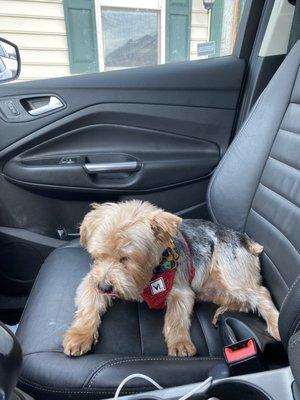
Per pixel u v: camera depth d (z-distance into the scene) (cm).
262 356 41
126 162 78
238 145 66
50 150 76
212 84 77
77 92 74
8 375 27
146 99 76
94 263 55
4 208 76
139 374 40
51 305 54
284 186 55
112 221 54
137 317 54
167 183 80
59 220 80
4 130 73
